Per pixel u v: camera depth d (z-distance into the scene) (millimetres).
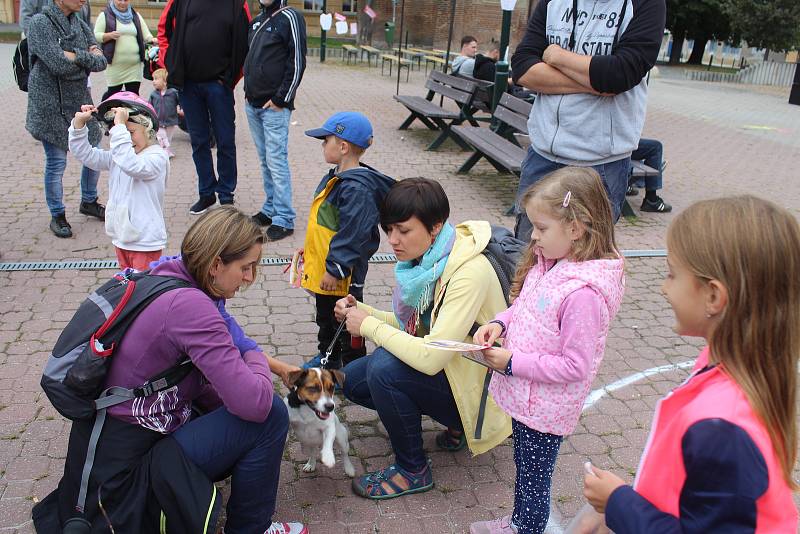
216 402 2684
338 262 3424
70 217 6422
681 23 34438
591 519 1894
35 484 2977
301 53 5797
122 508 2273
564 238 2244
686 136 12688
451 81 11148
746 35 31594
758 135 13250
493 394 2576
